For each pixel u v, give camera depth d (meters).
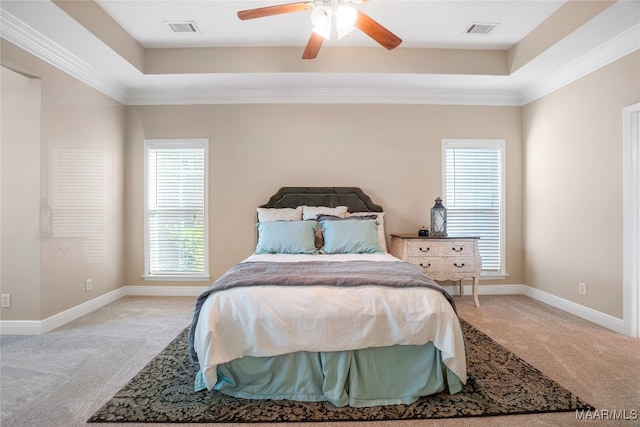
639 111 2.95
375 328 2.01
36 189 3.11
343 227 3.71
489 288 4.52
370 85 4.23
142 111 4.41
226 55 3.79
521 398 2.03
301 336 2.00
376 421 1.86
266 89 4.33
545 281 4.10
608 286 3.23
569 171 3.70
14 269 3.12
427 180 4.48
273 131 4.41
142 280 4.46
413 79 4.02
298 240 3.63
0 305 3.11
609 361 2.52
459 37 3.58
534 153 4.27
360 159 4.45
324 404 2.01
